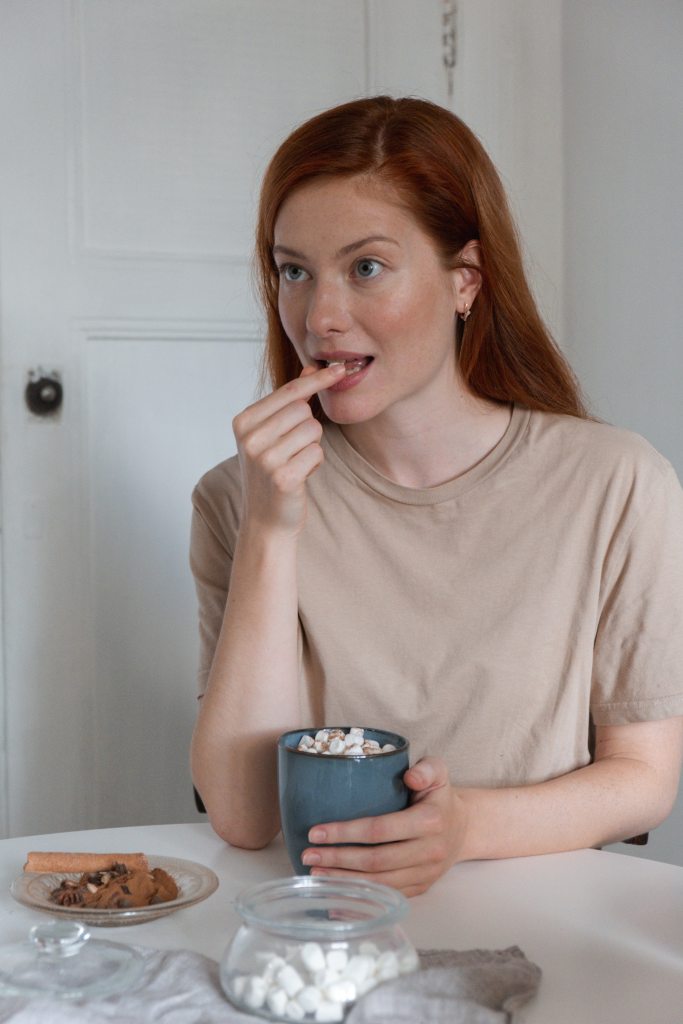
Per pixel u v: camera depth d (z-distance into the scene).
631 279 2.30
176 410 2.39
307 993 0.75
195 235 2.39
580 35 2.48
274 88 2.43
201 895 0.99
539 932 0.93
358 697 1.29
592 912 0.97
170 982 0.81
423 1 2.50
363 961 0.77
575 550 1.29
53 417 2.31
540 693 1.27
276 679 1.17
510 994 0.79
